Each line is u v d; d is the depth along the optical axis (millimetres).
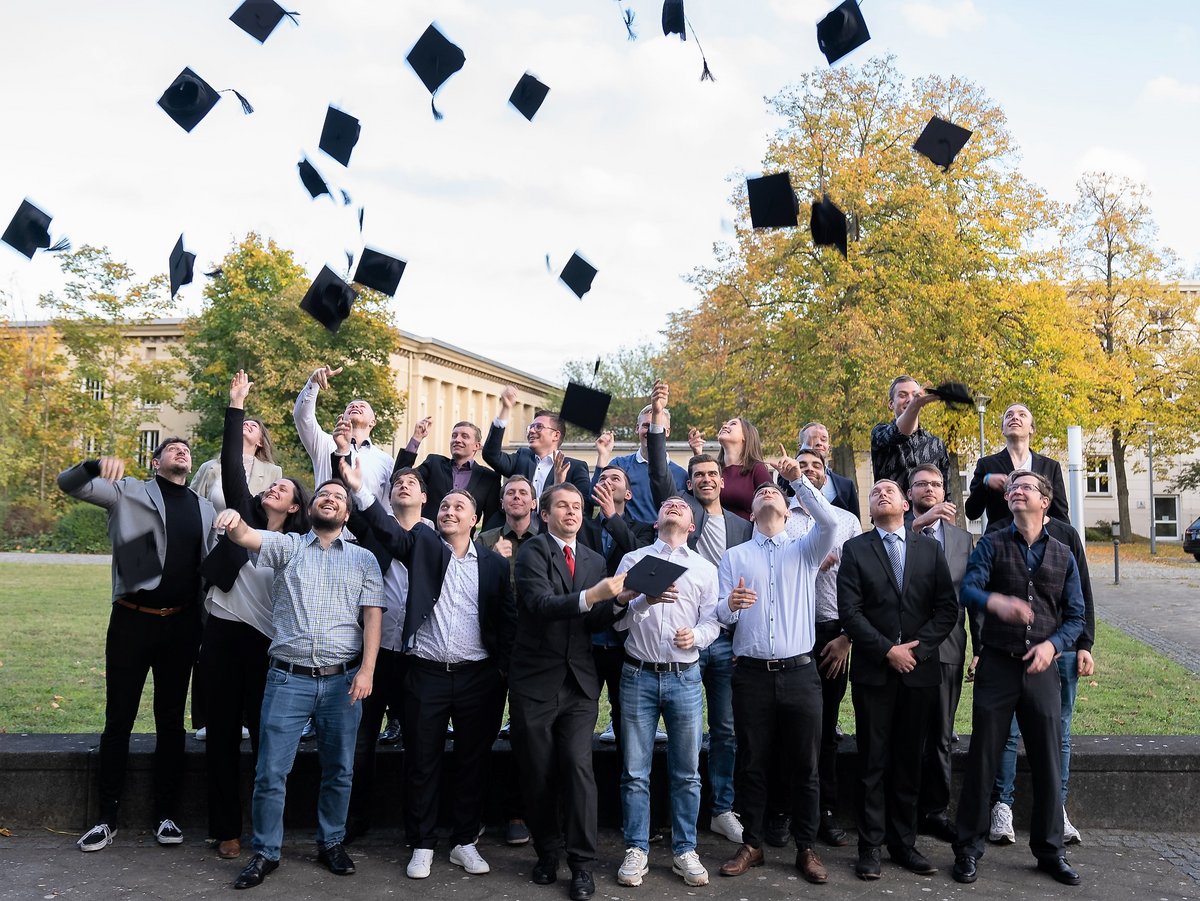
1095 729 7285
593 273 6152
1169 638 12094
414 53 5086
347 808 5145
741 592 5074
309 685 5004
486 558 5336
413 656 5219
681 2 3963
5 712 7422
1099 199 35719
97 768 5543
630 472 6695
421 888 4836
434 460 6891
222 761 5184
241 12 4438
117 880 4832
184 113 4930
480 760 5191
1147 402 34625
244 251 38781
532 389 69438
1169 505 43625
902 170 24734
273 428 36312
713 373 28141
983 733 5070
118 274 35281
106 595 15656
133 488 5344
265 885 4820
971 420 27047
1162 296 35031
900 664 5070
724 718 5605
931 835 5637
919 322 25125
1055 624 5148
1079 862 5184
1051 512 6020
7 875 4867
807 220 24859
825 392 24391
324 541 5168
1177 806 5625
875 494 5371
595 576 5223
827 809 5648
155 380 36375
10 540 31344
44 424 34094
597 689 5074
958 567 5742
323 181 5211
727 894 4820
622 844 5531
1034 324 26922
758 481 6406
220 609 5254
